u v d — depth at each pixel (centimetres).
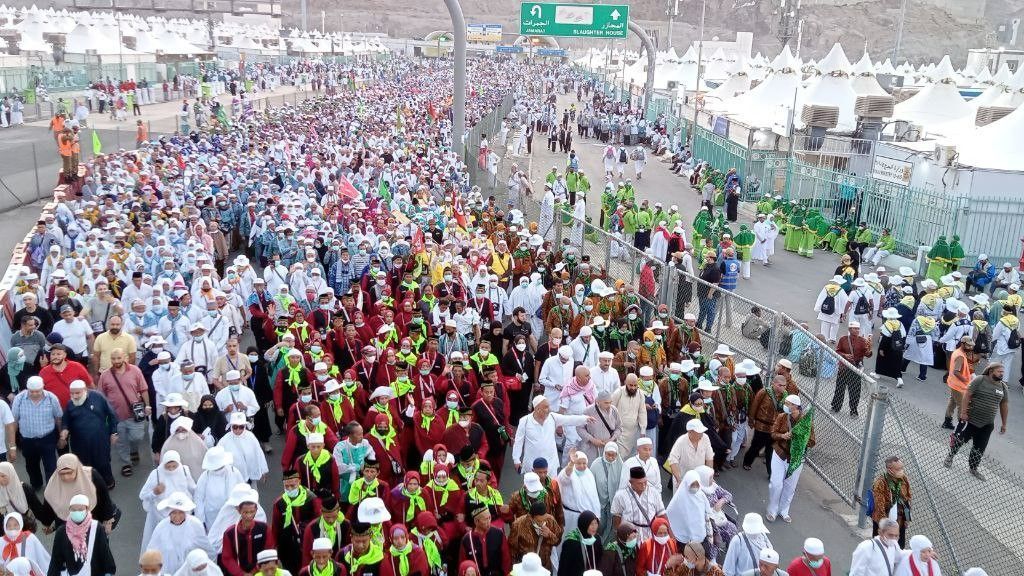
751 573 789
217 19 11225
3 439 998
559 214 2195
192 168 2647
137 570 945
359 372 1178
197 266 1570
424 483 894
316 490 899
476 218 2330
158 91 5522
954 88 3803
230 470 888
